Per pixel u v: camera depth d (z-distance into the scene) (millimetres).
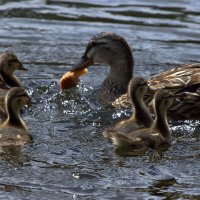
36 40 21172
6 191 12461
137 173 13172
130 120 15062
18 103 14766
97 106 16984
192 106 16484
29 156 13727
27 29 21953
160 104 14820
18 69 18078
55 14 23188
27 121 15641
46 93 17625
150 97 16234
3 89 16859
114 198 12328
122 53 18047
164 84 16516
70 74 18047
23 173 13055
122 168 13336
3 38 21266
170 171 13266
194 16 23234
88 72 19422
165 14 23406
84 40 21234
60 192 12484
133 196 12398
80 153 13930
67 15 23125
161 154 14008
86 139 14633
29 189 12539
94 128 15375
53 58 20016
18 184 12688
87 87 18203
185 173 13219
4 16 22953
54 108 16625
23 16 23000
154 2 24609
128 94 15719
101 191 12547
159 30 22047
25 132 14555
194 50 20719
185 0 24797
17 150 13945
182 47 20906
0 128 14602
